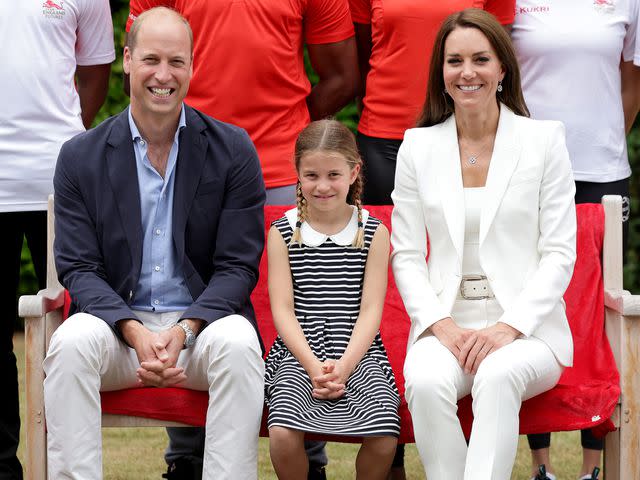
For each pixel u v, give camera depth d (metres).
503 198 14.14
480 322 14.14
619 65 17.81
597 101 17.27
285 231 14.59
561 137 14.37
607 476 14.33
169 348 13.45
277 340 14.58
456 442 13.08
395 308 15.68
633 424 14.00
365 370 13.86
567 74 17.19
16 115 16.25
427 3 16.92
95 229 14.33
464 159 14.47
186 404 13.65
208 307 13.80
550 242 14.12
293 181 17.19
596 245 15.42
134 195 14.22
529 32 17.27
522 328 13.58
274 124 17.03
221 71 16.78
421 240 14.60
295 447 13.05
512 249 14.17
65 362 12.98
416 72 17.11
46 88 16.41
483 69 14.05
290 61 17.08
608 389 13.95
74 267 14.16
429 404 13.04
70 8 16.67
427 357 13.38
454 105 14.68
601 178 17.44
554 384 13.89
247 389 13.16
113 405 13.68
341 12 17.41
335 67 17.69
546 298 13.77
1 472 16.28
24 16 16.22
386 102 17.42
